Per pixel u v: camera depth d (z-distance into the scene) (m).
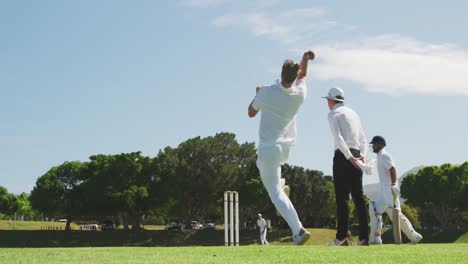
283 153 8.81
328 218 81.38
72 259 5.37
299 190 73.62
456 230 67.38
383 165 12.30
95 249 7.36
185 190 72.44
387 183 12.27
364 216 9.98
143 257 5.58
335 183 9.98
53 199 74.69
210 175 70.12
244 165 73.38
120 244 67.25
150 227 116.81
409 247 7.64
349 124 10.00
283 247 7.52
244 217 76.25
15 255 6.00
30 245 64.94
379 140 12.46
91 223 122.00
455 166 79.25
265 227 31.23
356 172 9.92
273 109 8.77
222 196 72.19
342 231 9.83
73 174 75.25
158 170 72.19
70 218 75.75
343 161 9.88
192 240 68.88
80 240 68.12
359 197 9.95
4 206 120.00
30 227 110.81
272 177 8.87
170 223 100.44
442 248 7.31
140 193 69.88
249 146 73.62
